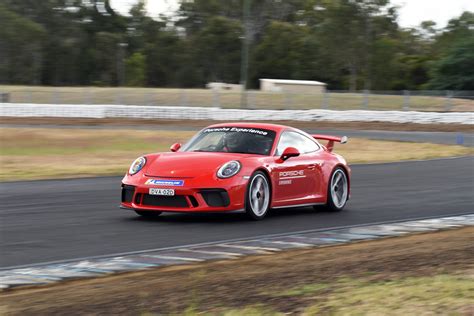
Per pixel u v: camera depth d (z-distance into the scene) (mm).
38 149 49562
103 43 191750
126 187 19406
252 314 9500
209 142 20719
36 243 16094
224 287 11445
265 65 182875
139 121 81938
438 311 9406
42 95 102000
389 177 33500
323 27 170750
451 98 92938
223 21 187000
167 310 10000
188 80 192875
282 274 12484
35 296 11414
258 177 19500
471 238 16828
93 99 102562
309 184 21203
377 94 100125
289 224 19344
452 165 40188
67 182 29969
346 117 84188
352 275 12078
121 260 14336
